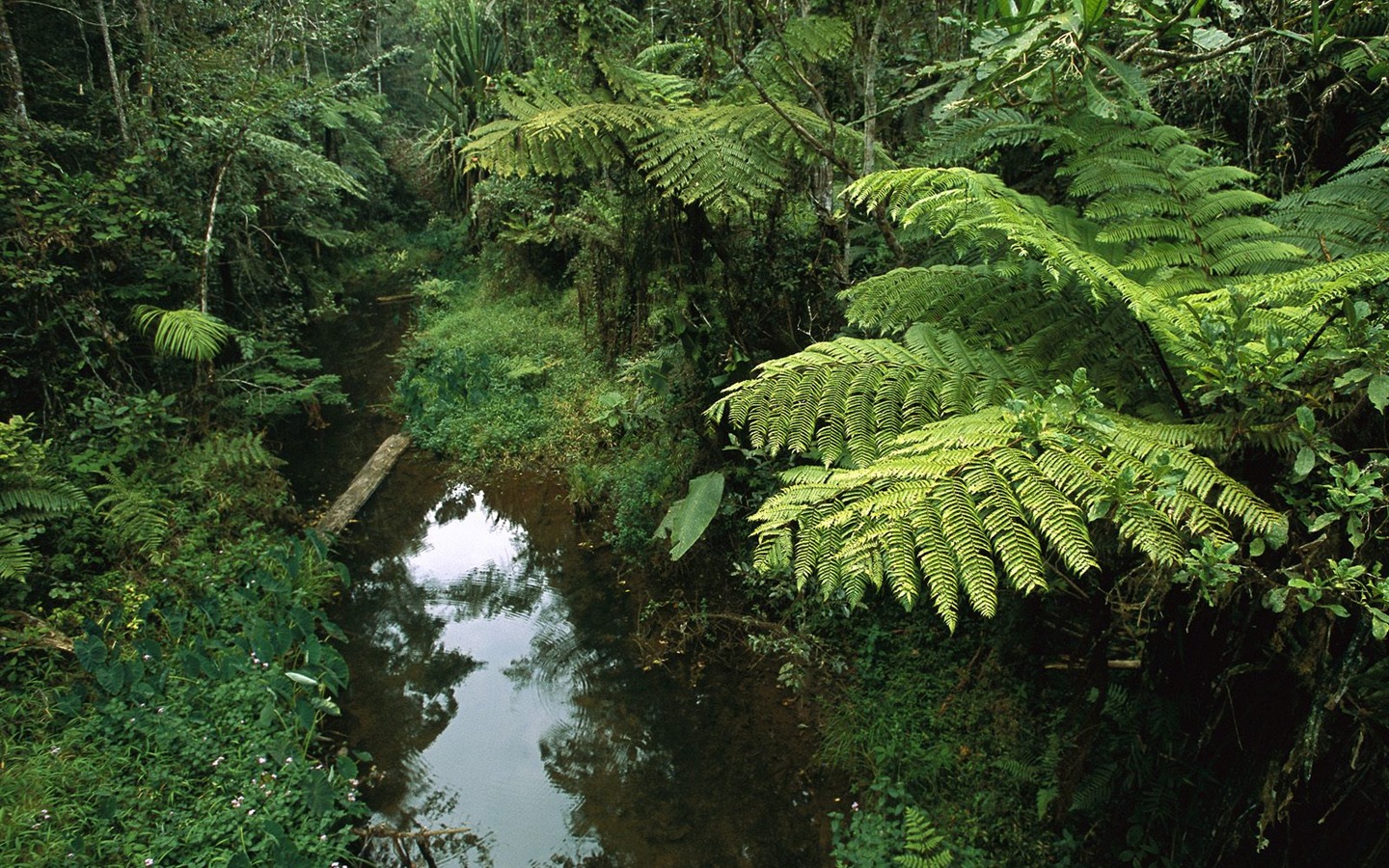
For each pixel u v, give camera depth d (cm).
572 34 451
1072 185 269
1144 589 264
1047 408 188
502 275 1138
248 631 436
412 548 614
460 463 731
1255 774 231
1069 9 291
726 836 361
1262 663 223
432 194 1694
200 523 553
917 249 402
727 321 499
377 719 441
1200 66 364
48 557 480
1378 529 179
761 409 235
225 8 890
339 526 620
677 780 391
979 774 347
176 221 692
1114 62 260
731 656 459
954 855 320
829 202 459
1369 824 216
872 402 226
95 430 579
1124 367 228
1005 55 290
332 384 873
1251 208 303
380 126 1675
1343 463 189
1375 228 223
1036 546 160
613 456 680
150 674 399
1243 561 199
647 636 488
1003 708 365
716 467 536
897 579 159
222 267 859
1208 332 183
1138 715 290
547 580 562
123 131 708
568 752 415
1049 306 242
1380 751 197
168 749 371
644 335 640
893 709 386
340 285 1331
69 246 558
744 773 390
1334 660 195
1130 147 268
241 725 384
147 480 552
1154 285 226
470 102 1220
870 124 388
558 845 362
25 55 730
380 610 539
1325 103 328
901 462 187
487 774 402
